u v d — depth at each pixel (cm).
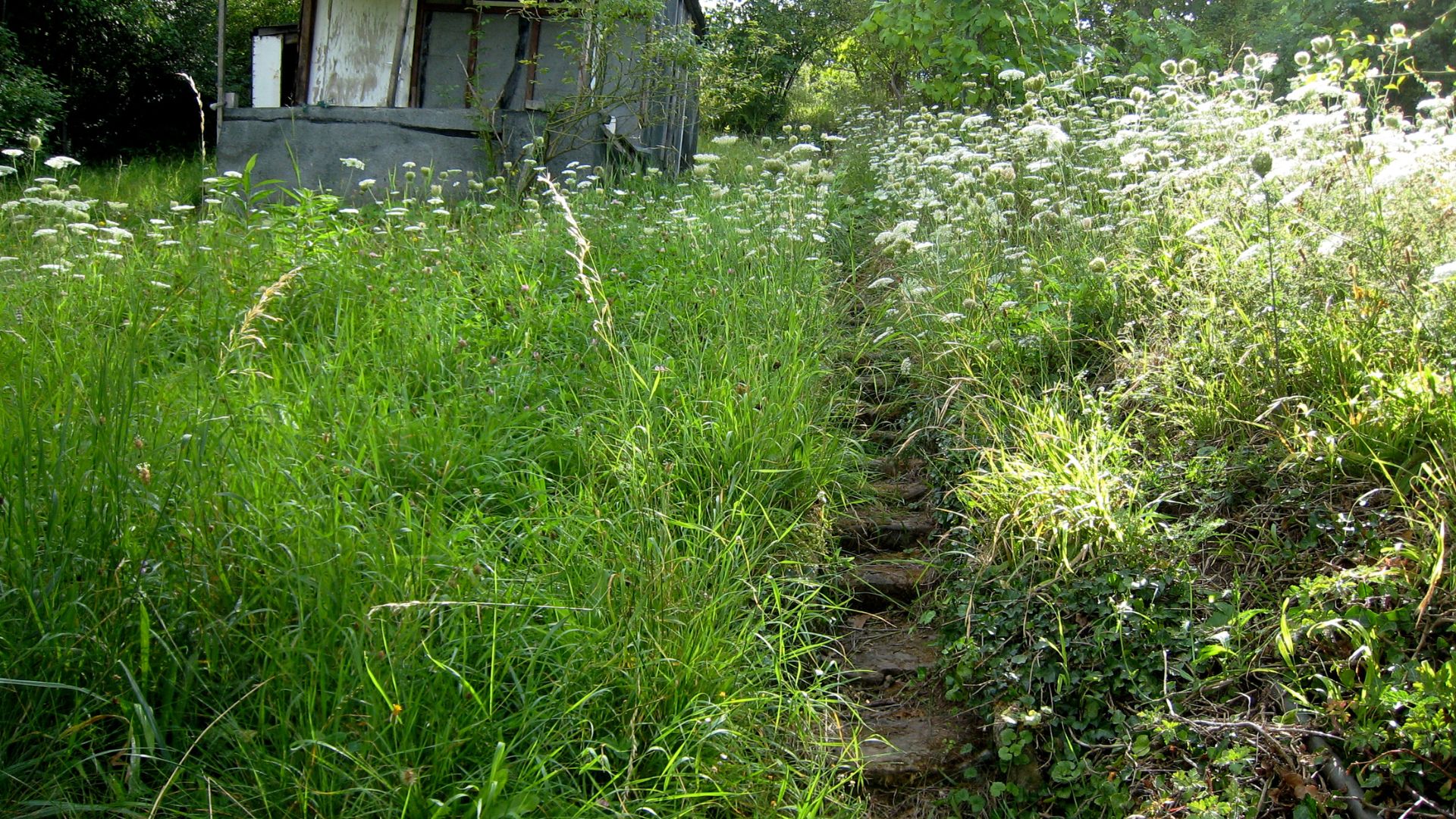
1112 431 374
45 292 457
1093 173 602
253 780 226
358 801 220
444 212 638
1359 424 316
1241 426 357
